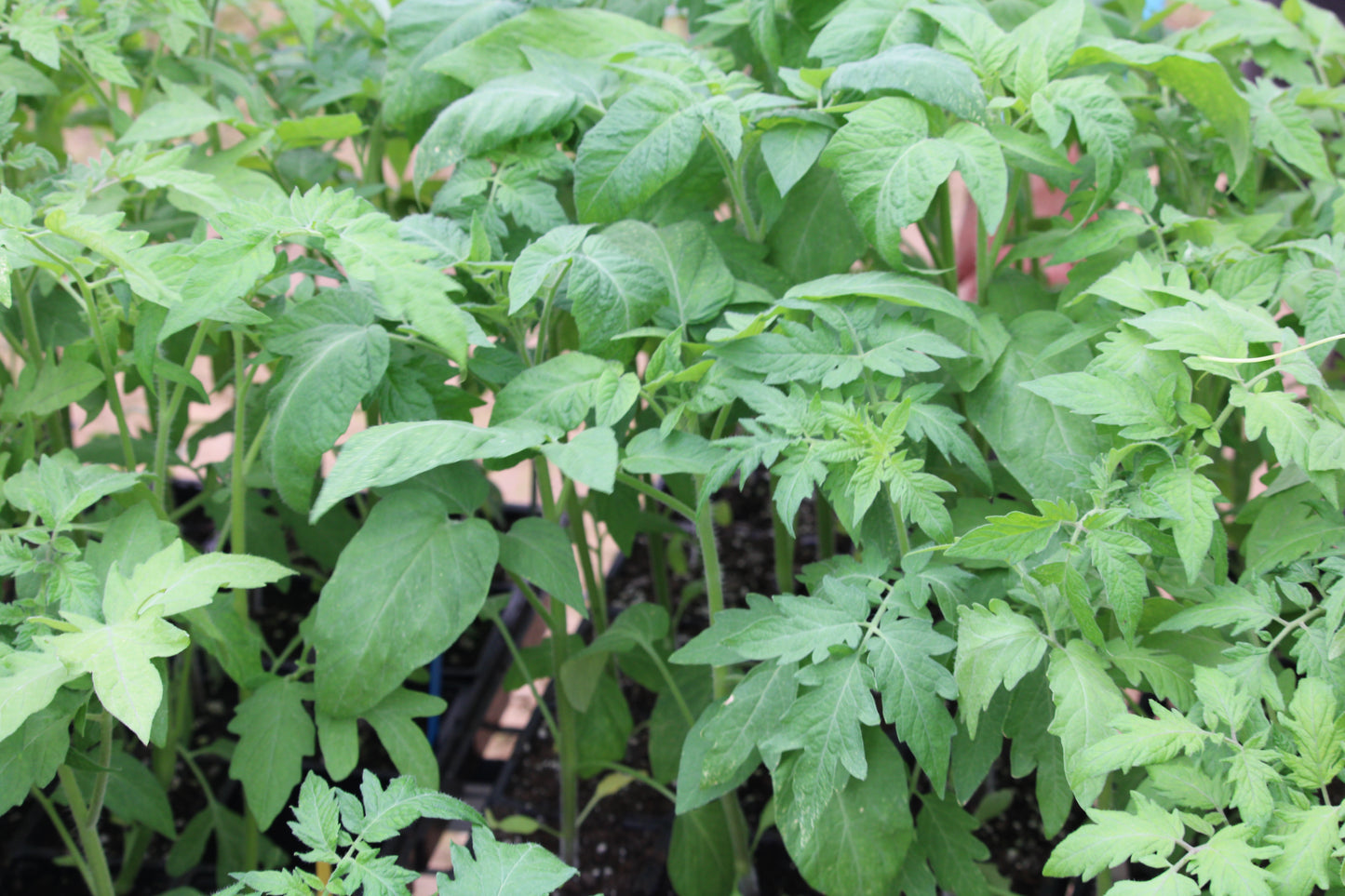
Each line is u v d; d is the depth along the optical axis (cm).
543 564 105
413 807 76
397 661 99
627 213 120
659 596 174
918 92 100
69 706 87
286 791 104
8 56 124
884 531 107
